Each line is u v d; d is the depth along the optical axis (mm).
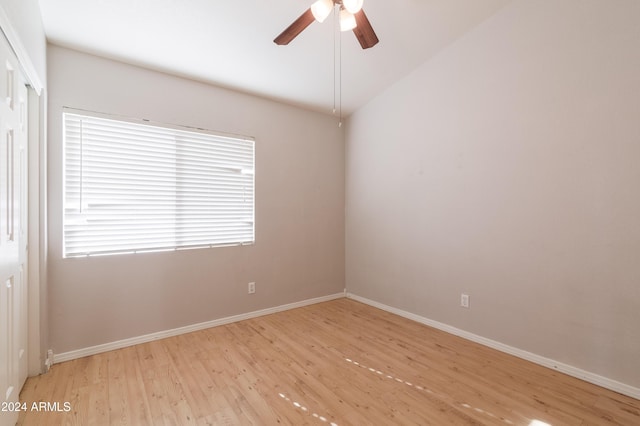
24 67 1794
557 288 2367
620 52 2076
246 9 2350
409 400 2000
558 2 2342
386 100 3715
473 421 1804
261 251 3559
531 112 2494
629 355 2049
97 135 2600
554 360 2383
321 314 3615
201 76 3047
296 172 3848
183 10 2289
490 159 2756
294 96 3619
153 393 2051
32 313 2195
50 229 2400
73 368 2346
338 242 4258
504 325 2674
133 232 2777
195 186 3113
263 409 1903
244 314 3432
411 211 3451
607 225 2137
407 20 2707
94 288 2586
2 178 1501
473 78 2871
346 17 1983
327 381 2211
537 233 2471
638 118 2016
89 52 2549
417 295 3391
